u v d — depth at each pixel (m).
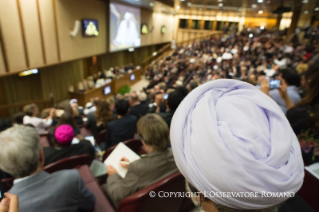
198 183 0.41
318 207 0.93
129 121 2.27
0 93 6.07
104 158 1.89
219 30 17.97
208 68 8.45
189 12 15.95
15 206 0.53
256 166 0.35
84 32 6.18
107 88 9.08
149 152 1.30
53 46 5.19
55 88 7.74
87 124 3.08
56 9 5.06
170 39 16.17
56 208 0.89
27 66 4.54
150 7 10.13
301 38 11.61
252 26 18.30
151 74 11.62
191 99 0.47
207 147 0.38
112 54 10.91
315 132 0.95
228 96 0.49
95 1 6.58
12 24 4.09
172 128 0.47
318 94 0.95
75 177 0.98
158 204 1.16
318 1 9.06
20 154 0.84
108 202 1.22
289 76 1.62
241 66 6.93
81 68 8.97
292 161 0.40
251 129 0.39
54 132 1.67
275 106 0.47
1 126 2.18
